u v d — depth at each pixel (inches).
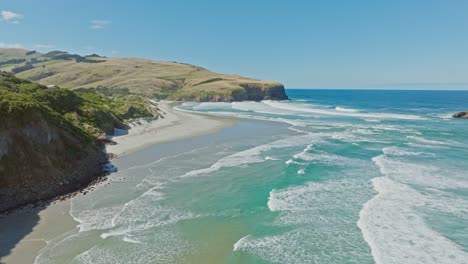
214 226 780.0
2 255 629.0
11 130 955.3
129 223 782.5
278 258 649.6
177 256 650.8
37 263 608.4
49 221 775.7
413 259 633.6
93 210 847.1
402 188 1006.4
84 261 621.3
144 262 626.5
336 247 687.1
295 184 1063.6
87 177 1093.1
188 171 1204.5
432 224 774.5
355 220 805.2
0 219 773.9
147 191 993.5
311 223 792.9
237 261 637.9
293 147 1632.6
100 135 1601.9
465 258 635.5
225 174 1168.8
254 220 812.6
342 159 1384.1
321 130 2234.3
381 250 664.4
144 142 1695.4
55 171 1005.2
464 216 813.9
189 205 896.9
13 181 893.8
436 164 1291.8
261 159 1379.2
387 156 1427.2
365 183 1071.0
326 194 976.3
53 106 1625.2
